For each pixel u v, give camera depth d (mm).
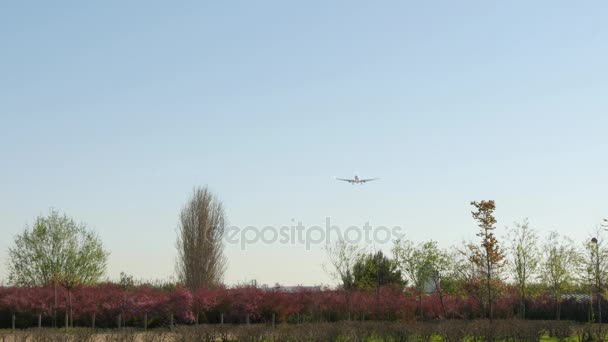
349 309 50062
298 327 34500
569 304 52469
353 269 56469
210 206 60625
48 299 46188
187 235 59562
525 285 49656
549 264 48969
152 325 46906
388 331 33875
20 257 51812
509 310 51969
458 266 49812
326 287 54750
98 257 52094
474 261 43062
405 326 35094
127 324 46688
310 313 49656
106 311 46594
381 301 51812
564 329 36531
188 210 60125
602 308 50562
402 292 54562
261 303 49000
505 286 47188
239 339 33094
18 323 45812
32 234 51438
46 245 51406
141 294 47719
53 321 45531
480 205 42781
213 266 59781
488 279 41938
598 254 43156
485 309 50656
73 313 46094
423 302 52719
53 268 50969
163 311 46750
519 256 49531
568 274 48219
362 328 33844
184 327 35562
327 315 50188
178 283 54531
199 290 50281
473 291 46562
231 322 48625
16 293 46438
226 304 48781
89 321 46500
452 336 32594
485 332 33375
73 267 51031
